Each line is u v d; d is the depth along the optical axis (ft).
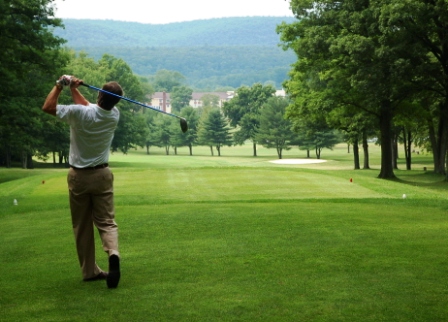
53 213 37.81
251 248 22.54
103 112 17.76
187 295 16.02
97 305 15.29
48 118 126.00
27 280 18.43
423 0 98.43
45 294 16.62
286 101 336.90
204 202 45.75
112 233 17.89
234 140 369.91
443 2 94.63
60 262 21.30
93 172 17.98
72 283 17.93
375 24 102.22
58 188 65.67
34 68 115.34
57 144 214.28
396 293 15.89
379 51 99.04
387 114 122.52
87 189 17.95
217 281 17.54
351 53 103.35
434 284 16.81
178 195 59.21
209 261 20.34
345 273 18.25
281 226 28.22
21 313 14.73
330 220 30.22
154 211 35.81
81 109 17.60
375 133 185.06
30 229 30.32
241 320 13.83
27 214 38.40
